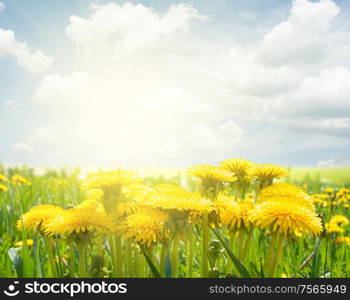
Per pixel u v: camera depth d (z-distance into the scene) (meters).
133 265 0.36
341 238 0.61
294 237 0.33
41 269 0.35
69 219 0.32
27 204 0.72
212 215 0.35
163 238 0.32
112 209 0.33
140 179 0.34
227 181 0.37
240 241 0.36
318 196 0.94
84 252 0.33
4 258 0.43
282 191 0.38
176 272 0.35
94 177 0.33
